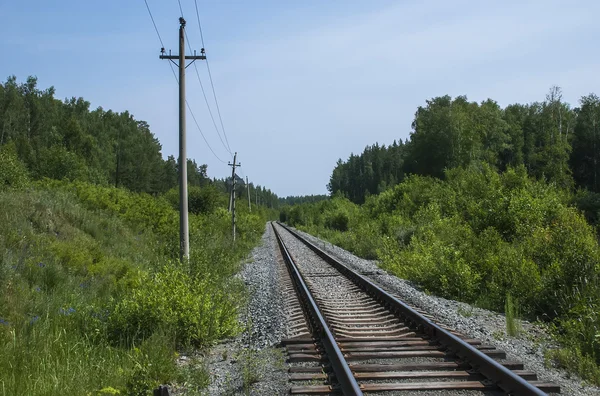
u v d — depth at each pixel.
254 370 6.36
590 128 58.28
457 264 13.28
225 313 8.84
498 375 5.68
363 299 11.87
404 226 26.06
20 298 8.70
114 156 93.06
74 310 8.76
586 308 8.63
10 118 73.38
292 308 10.70
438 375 5.99
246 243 31.98
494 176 27.28
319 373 6.26
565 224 15.05
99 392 5.54
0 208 14.70
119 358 6.95
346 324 9.15
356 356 6.80
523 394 5.18
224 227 33.59
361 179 140.75
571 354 6.92
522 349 7.54
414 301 11.38
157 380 6.16
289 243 34.66
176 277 9.70
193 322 8.09
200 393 5.77
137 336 7.92
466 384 5.67
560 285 10.56
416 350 7.18
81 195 23.06
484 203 21.55
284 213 112.62
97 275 12.41
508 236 19.03
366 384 5.68
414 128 78.69
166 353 7.04
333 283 14.70
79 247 14.08
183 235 13.81
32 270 10.73
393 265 17.50
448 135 63.38
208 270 12.90
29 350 6.70
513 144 69.06
